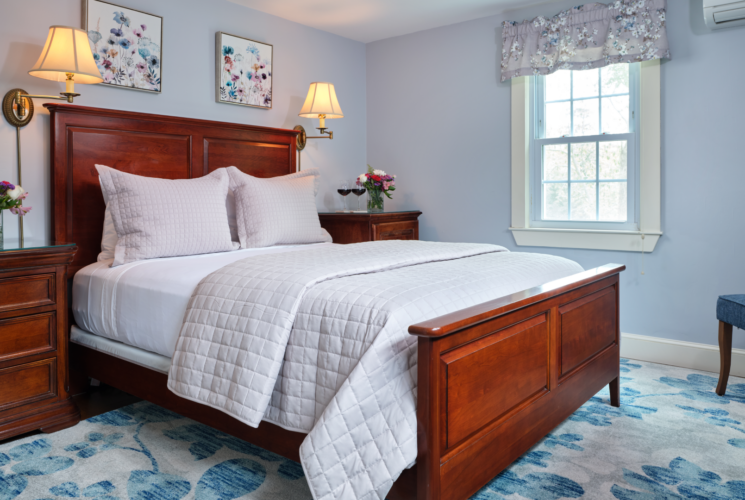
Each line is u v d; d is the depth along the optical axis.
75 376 2.84
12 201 2.38
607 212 3.62
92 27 2.96
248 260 2.21
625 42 3.33
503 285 2.05
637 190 3.48
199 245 2.79
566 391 2.16
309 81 4.26
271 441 1.82
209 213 2.86
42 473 1.98
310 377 1.67
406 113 4.50
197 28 3.49
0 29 2.66
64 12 2.89
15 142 2.73
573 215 3.77
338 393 1.47
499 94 3.99
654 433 2.31
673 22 3.25
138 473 1.97
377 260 2.24
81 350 2.73
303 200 3.38
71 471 1.99
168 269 2.39
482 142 4.10
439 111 4.31
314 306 1.72
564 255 3.77
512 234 4.00
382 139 4.67
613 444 2.21
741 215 3.11
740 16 2.92
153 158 3.18
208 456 2.12
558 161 3.80
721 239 3.18
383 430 1.46
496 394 1.71
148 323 2.27
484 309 1.61
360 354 1.55
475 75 4.10
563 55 3.56
